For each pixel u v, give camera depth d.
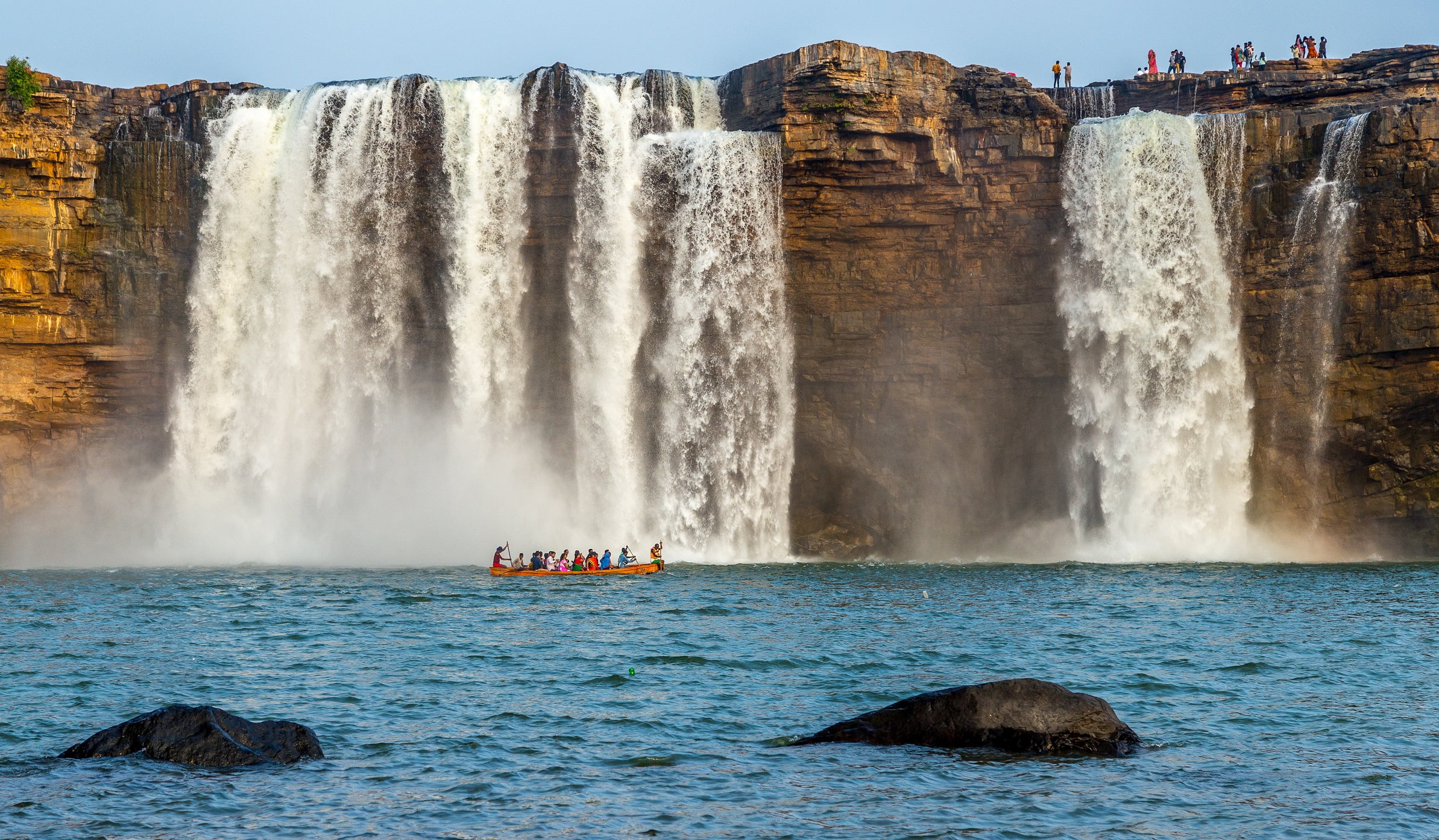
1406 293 57.19
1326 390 59.44
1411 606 41.84
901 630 36.44
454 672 29.31
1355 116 59.03
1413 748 22.11
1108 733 21.45
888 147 61.25
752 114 63.47
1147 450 62.59
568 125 64.12
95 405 62.19
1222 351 61.62
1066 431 63.75
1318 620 38.31
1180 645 33.41
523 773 20.42
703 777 20.09
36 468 61.09
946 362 63.53
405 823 17.91
